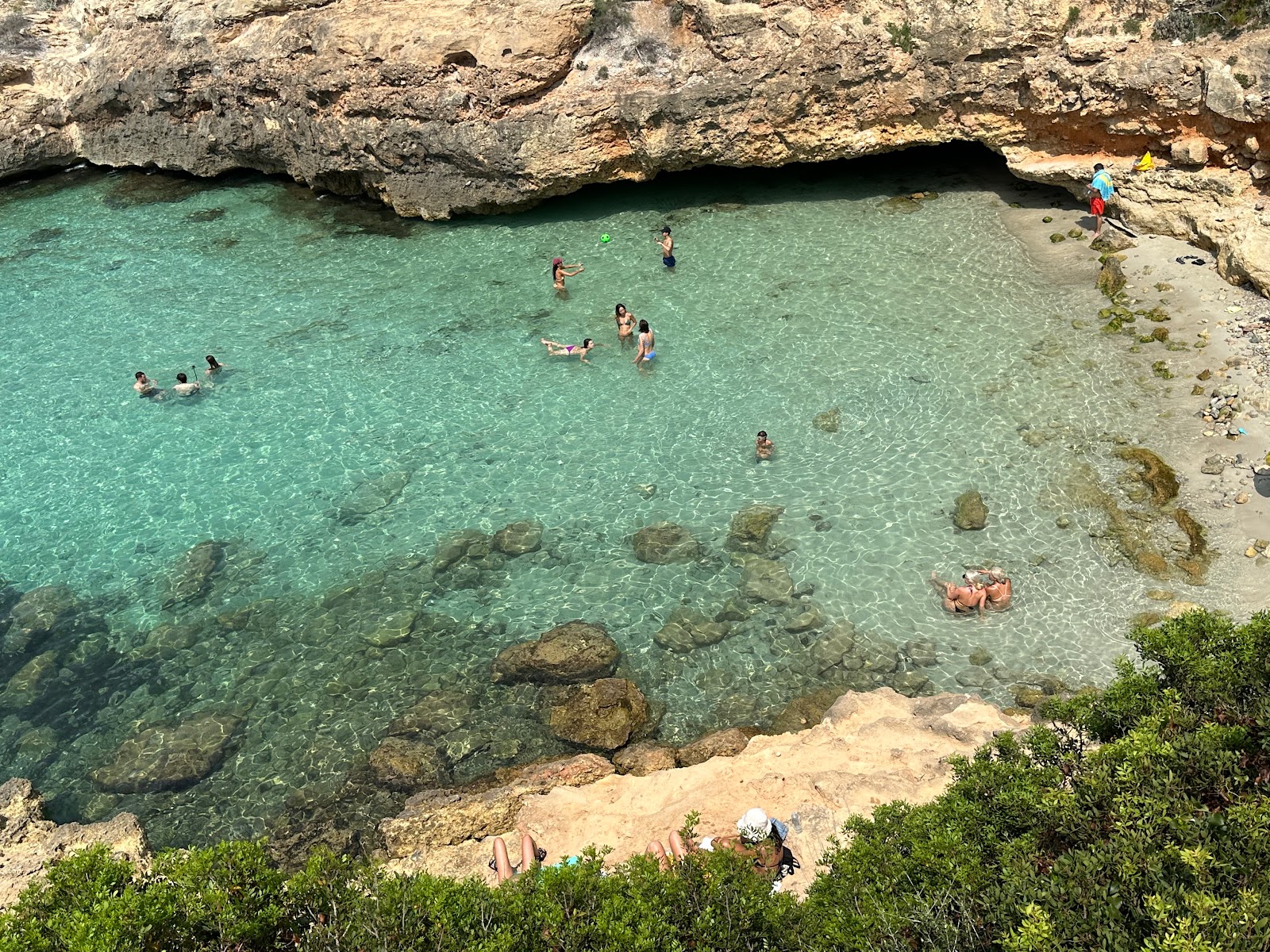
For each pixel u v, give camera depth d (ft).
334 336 82.12
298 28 96.58
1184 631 31.91
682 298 81.76
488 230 96.32
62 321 88.17
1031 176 85.25
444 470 67.10
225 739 50.24
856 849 29.04
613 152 91.61
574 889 27.73
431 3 91.04
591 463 66.23
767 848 34.88
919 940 25.09
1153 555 53.67
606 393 72.38
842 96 85.30
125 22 110.01
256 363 79.56
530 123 89.20
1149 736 27.12
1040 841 27.14
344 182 104.73
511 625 55.52
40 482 69.31
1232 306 69.15
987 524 57.41
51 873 28.60
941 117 86.43
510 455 67.72
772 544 58.39
